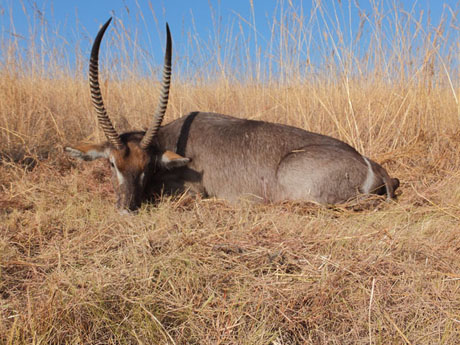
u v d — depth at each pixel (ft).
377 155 21.16
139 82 29.89
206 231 13.26
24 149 21.84
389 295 10.36
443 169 19.70
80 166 21.06
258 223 13.99
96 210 15.12
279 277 11.04
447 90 24.66
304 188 15.98
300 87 25.39
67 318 9.22
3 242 12.32
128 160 15.60
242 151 16.87
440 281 10.78
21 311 9.48
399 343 9.17
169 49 14.67
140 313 9.53
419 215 14.99
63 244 12.71
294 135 16.96
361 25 23.93
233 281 10.88
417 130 23.00
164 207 15.40
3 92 25.99
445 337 9.14
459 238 12.79
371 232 13.21
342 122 23.71
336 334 9.58
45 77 31.30
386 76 24.20
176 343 9.06
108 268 11.07
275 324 9.52
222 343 9.07
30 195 16.98
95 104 14.82
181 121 17.95
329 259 11.46
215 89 29.50
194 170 17.33
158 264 11.09
